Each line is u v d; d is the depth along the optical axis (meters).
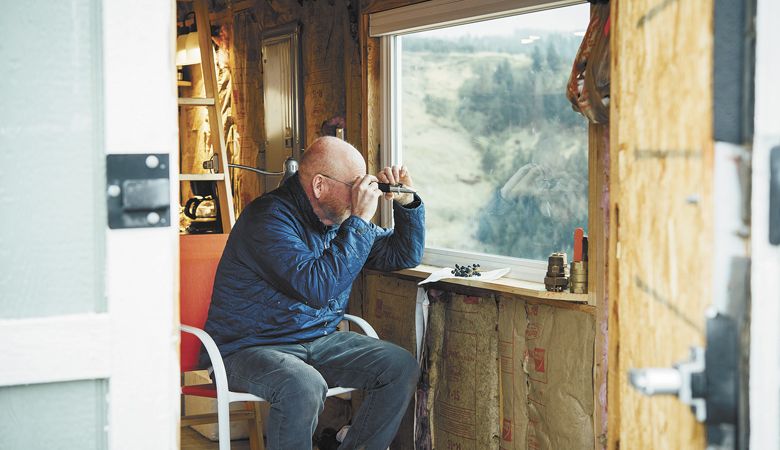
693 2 1.21
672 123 1.26
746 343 1.15
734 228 1.17
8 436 1.53
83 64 1.54
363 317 3.96
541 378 2.96
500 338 3.16
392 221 3.87
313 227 3.20
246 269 3.11
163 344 1.58
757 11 1.12
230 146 5.36
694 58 1.20
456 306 3.35
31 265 1.54
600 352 2.62
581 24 2.97
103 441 1.57
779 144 1.13
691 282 1.22
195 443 4.12
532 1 3.04
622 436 1.44
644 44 1.34
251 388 2.91
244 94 5.15
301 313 3.15
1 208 1.52
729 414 1.17
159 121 1.56
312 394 2.84
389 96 3.81
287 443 2.81
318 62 4.31
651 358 1.33
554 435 2.90
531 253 3.22
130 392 1.57
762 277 1.13
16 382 1.51
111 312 1.55
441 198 3.62
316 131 4.35
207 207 4.84
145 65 1.55
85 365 1.54
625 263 1.41
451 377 3.36
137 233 1.56
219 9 5.38
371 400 3.08
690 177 1.22
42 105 1.53
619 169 1.42
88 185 1.55
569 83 2.50
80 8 1.53
